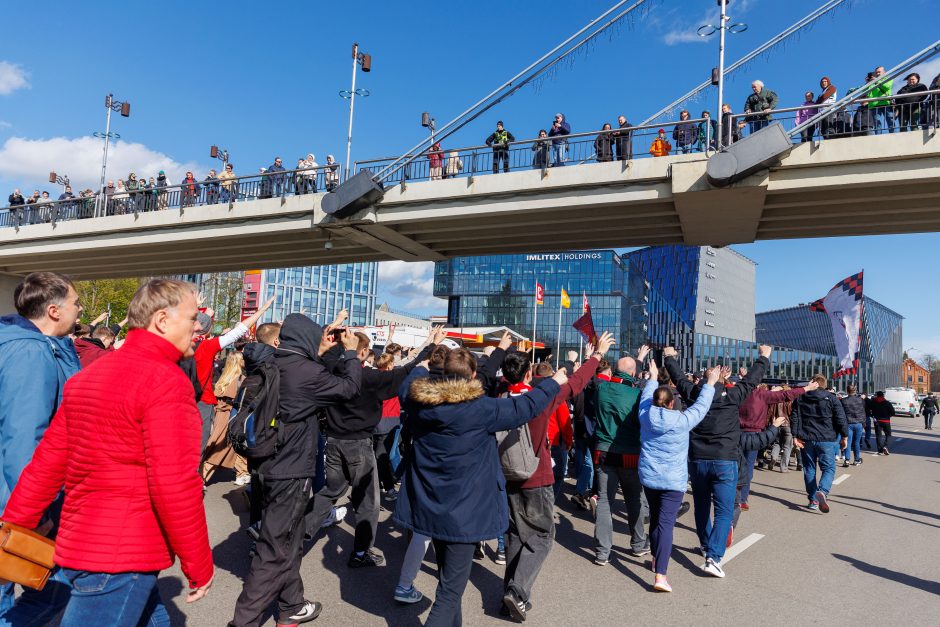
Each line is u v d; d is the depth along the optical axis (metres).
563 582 4.78
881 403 16.02
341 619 3.82
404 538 5.83
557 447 7.38
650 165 13.86
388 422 6.95
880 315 104.00
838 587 4.84
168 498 1.93
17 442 2.48
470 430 3.09
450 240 18.72
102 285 44.62
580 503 7.55
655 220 15.88
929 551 6.04
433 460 3.12
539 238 18.70
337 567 4.87
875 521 7.39
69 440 2.02
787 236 16.52
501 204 15.50
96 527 1.94
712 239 16.84
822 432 7.78
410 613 3.96
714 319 98.62
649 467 4.69
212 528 5.71
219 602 4.01
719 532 5.04
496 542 5.84
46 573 2.09
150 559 1.98
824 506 7.65
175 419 1.99
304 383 3.45
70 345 2.90
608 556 5.34
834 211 14.27
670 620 4.07
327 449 4.73
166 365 2.07
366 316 92.06
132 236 21.62
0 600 2.55
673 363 5.54
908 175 11.85
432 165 16.52
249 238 20.03
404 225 17.59
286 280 86.81
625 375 5.79
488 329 22.62
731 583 4.88
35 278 2.82
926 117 11.66
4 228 24.77
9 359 2.52
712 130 13.66
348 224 17.30
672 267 91.19
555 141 15.12
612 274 82.38
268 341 4.55
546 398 3.28
